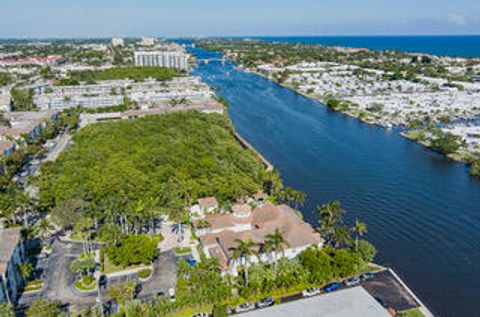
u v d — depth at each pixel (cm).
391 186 15988
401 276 10231
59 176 14012
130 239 10275
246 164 15962
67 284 9450
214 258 9394
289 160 18888
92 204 11762
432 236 12219
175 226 12206
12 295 8775
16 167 16425
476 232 12512
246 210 11162
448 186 16025
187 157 15550
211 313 8544
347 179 16662
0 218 12475
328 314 8031
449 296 9525
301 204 13950
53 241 11331
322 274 9438
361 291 8788
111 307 8662
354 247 10712
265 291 9119
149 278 9694
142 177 13512
